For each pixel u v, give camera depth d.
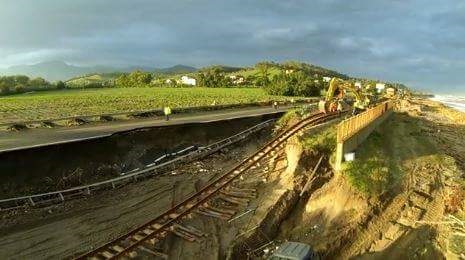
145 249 19.83
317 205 25.39
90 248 20.36
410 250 22.77
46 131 36.25
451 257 22.08
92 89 112.38
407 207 26.41
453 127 59.53
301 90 90.31
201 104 63.78
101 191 27.44
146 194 27.08
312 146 29.53
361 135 33.59
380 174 28.95
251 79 145.62
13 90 97.31
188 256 19.95
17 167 26.66
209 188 26.97
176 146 38.16
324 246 21.84
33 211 23.83
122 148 33.91
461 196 28.70
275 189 26.58
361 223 24.02
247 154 37.91
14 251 19.88
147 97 79.12
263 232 22.45
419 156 36.12
